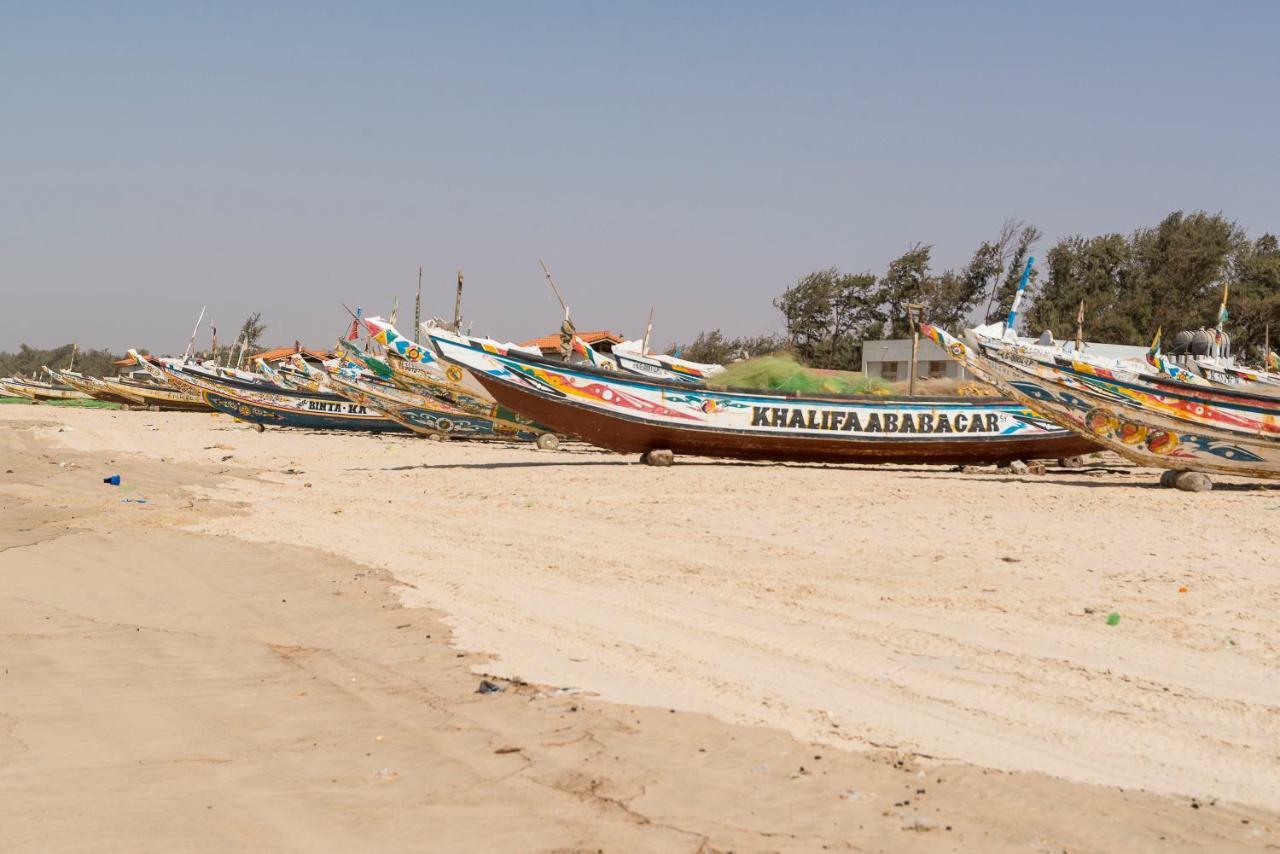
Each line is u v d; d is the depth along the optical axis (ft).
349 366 175.42
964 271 274.77
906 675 28.45
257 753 23.38
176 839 18.86
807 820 19.47
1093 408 77.15
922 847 18.29
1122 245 281.33
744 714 25.49
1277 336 239.91
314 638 33.68
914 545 48.29
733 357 286.87
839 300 288.71
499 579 41.91
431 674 29.27
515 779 21.62
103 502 69.72
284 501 69.26
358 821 19.61
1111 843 18.44
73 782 21.68
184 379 226.79
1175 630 32.42
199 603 38.88
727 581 40.93
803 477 79.41
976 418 88.94
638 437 89.81
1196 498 65.41
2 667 30.58
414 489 75.15
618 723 24.94
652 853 18.16
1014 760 22.36
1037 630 32.78
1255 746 23.00
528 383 88.48
